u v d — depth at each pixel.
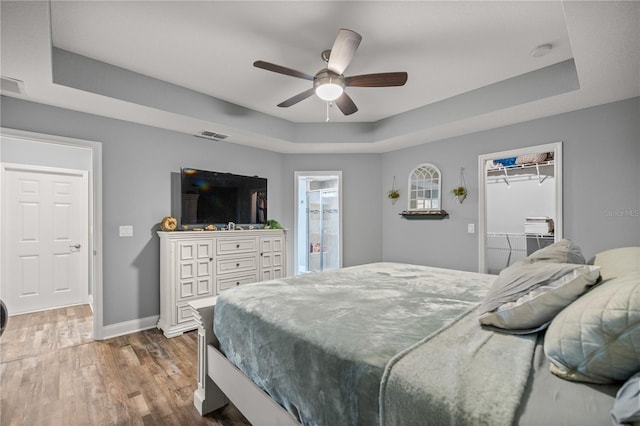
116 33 2.26
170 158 3.64
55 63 2.43
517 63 2.71
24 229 3.88
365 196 4.88
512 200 5.67
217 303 1.89
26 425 1.77
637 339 0.70
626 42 1.91
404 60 2.65
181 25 2.17
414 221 4.47
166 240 3.27
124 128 3.30
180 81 3.04
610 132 2.88
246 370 1.54
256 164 4.53
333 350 1.11
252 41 2.38
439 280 2.22
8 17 1.68
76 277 4.25
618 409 0.63
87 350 2.81
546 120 3.25
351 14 2.06
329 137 4.31
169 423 1.81
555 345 0.86
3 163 3.73
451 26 2.19
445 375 0.86
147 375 2.35
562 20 2.11
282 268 4.22
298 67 2.77
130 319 3.30
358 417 0.97
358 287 2.01
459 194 3.89
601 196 2.92
